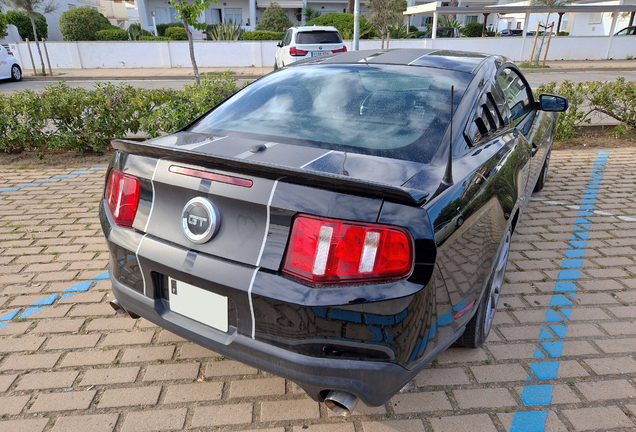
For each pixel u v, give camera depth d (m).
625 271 3.45
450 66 2.59
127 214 1.97
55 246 3.72
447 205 1.70
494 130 2.56
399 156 1.92
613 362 2.46
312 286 1.55
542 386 2.29
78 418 2.05
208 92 6.01
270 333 1.64
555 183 5.53
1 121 5.98
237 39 23.72
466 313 2.02
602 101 7.33
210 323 1.78
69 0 28.64
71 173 5.73
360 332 1.55
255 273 1.62
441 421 2.06
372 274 1.53
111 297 3.01
